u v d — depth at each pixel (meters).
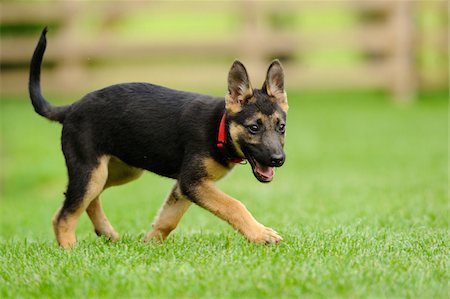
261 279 6.05
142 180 17.47
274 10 26.95
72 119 8.29
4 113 26.48
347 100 28.05
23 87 27.72
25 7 27.45
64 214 8.23
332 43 26.61
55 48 27.20
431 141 20.20
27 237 9.76
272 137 7.77
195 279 6.13
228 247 7.54
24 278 6.54
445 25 29.50
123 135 8.17
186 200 8.39
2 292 6.12
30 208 13.73
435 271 6.33
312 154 19.30
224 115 7.85
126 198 14.23
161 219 8.43
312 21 37.91
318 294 5.75
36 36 28.69
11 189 17.88
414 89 27.44
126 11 27.59
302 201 11.98
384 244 7.56
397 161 17.47
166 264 6.71
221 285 5.96
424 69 29.45
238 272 6.27
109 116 8.19
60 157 20.38
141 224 10.20
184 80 27.14
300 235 8.21
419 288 5.85
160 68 32.88
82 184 8.16
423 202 11.24
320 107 26.88
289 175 16.52
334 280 5.98
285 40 26.69
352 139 21.16
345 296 5.69
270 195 13.10
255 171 7.86
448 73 27.39
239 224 7.66
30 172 18.59
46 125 24.55
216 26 36.84
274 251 7.15
